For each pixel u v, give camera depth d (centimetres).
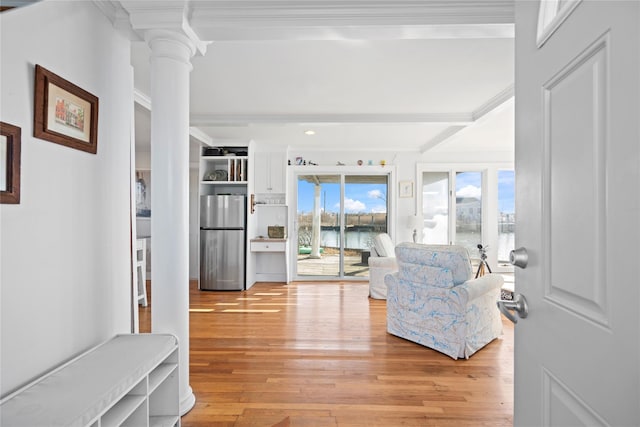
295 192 628
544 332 89
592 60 70
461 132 452
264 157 605
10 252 127
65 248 155
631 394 59
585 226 72
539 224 91
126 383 133
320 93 348
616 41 62
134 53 262
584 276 72
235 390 229
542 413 90
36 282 139
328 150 626
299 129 492
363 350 298
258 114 418
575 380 75
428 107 389
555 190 84
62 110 152
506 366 266
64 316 155
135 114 386
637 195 58
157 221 197
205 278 551
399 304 329
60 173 152
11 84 127
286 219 626
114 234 195
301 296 504
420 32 203
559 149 82
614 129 63
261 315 405
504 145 594
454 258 283
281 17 194
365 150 628
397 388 232
